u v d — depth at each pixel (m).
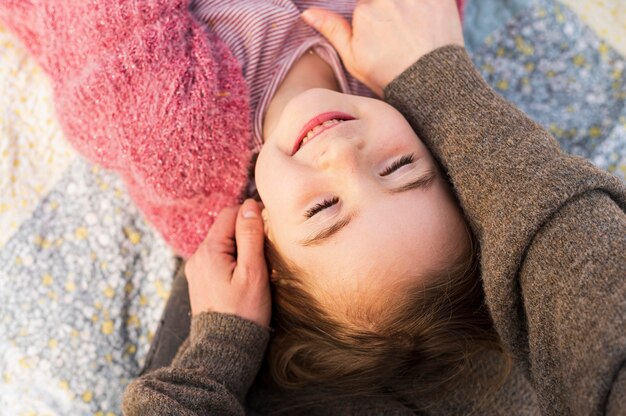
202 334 0.98
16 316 1.22
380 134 0.89
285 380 1.04
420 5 1.04
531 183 0.81
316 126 0.90
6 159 1.27
